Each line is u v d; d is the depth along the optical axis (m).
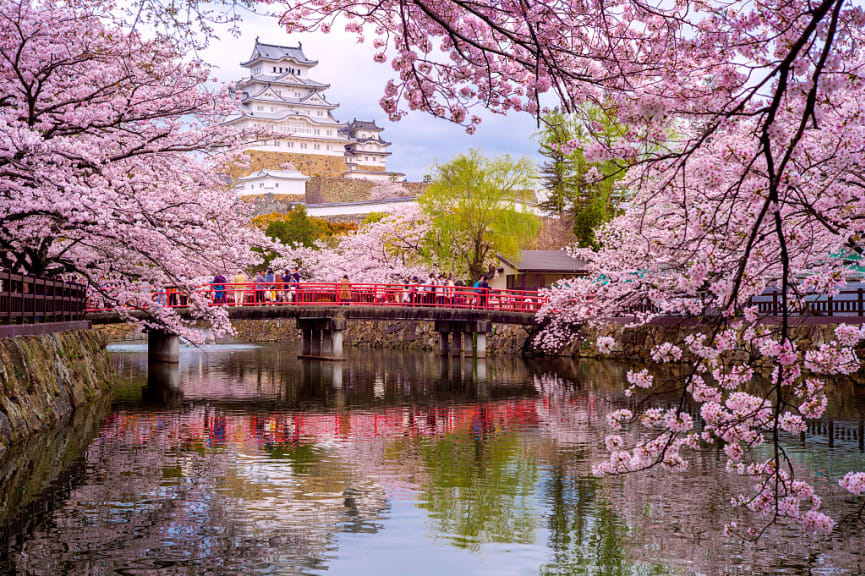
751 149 5.20
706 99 4.52
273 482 10.41
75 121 13.97
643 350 30.16
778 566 7.23
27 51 12.82
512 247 36.16
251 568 7.11
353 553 7.61
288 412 17.36
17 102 13.66
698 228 5.14
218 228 16.30
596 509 9.22
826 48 3.68
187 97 14.47
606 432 14.59
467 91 6.58
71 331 18.14
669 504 9.37
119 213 13.43
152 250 15.45
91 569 6.92
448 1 6.11
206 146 15.40
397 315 31.62
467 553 7.61
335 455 12.37
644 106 4.55
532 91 6.34
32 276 14.62
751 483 10.30
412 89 6.66
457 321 35.34
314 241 52.38
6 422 11.82
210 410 17.45
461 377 25.81
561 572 7.13
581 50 5.73
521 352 36.44
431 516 8.91
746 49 4.56
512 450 12.84
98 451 12.13
